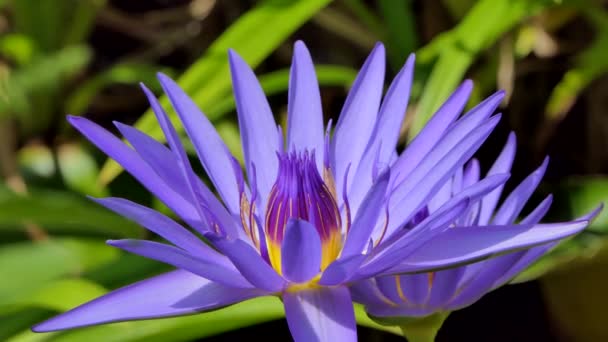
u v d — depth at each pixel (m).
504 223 0.54
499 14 0.71
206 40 1.06
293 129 0.56
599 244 0.64
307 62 0.57
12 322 0.65
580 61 0.78
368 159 0.55
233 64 0.57
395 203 0.54
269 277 0.51
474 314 0.77
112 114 1.03
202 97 0.70
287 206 0.53
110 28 1.07
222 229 0.53
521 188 0.55
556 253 0.67
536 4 0.71
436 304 0.53
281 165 0.54
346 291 0.51
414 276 0.53
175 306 0.51
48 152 0.92
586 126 0.84
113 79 0.91
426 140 0.54
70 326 0.51
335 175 0.56
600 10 0.76
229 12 1.04
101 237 0.79
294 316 0.51
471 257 0.50
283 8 0.72
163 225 0.51
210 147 0.56
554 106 0.81
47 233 0.81
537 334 0.75
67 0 0.96
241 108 0.56
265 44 0.71
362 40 0.92
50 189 0.88
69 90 0.95
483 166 0.86
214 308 0.51
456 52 0.71
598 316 0.68
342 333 0.50
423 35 0.92
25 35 0.95
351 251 0.51
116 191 0.85
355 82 0.56
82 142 0.94
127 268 0.68
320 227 0.53
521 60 0.86
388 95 0.55
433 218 0.50
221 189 0.55
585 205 0.72
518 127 0.86
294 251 0.50
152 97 0.53
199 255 0.52
